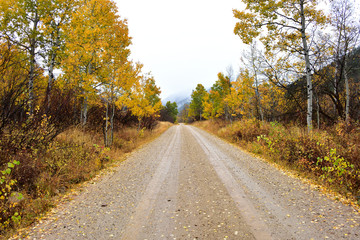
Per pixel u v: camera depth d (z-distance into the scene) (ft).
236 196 14.80
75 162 21.70
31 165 16.66
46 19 34.12
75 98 32.68
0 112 18.12
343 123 27.68
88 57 33.35
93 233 10.32
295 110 45.01
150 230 10.55
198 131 87.04
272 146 27.58
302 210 12.03
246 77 49.26
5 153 16.28
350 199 13.15
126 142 42.29
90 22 33.99
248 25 30.40
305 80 37.11
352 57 32.45
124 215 12.33
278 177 18.94
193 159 28.58
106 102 37.14
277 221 10.95
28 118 20.57
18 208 12.51
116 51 34.88
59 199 14.83
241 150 34.83
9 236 10.09
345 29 31.32
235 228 10.45
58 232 10.43
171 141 51.21
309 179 17.78
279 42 30.14
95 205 13.83
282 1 27.02
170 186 17.60
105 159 26.84
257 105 55.16
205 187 17.04
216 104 93.56
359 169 15.87
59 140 26.32
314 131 26.81
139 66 43.11
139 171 22.62
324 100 45.96
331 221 10.54
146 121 70.49
